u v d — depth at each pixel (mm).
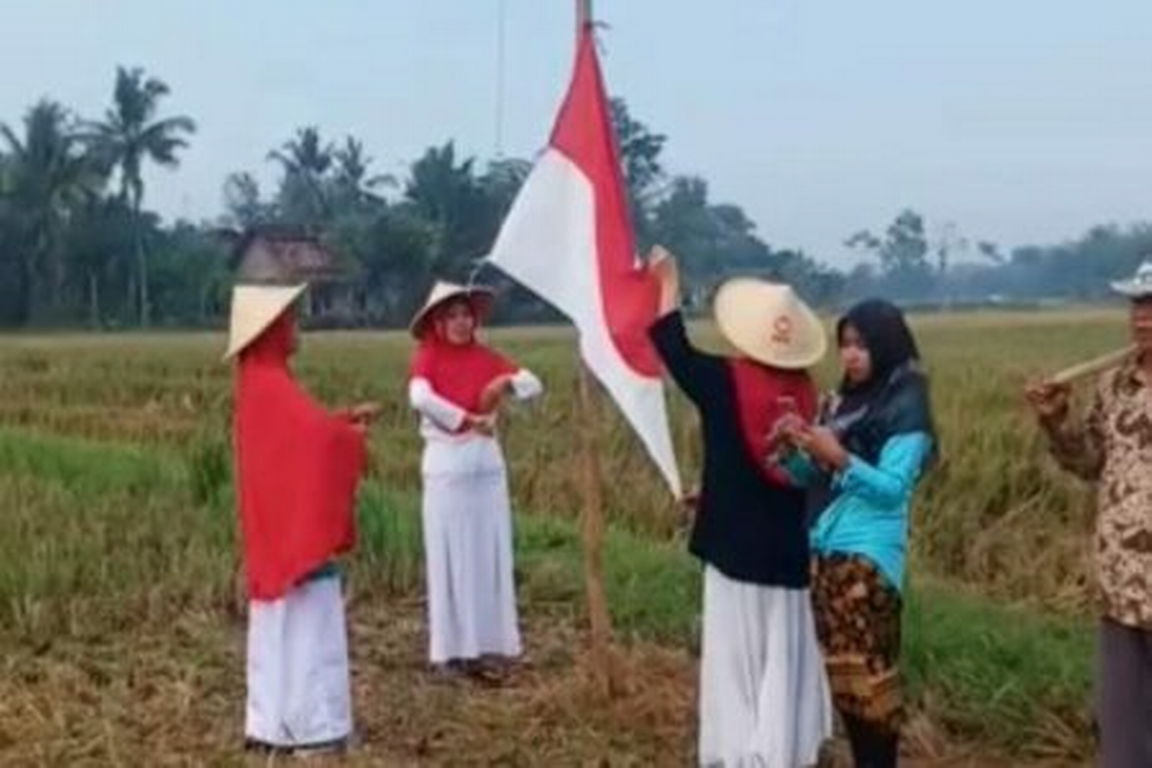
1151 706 5773
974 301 128500
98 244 82375
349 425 7438
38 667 8875
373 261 75500
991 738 7656
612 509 13969
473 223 76312
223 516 12375
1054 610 10742
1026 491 13453
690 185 90125
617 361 7453
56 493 13562
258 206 101375
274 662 7488
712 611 6809
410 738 7844
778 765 6715
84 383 34125
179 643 9461
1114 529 5742
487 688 8688
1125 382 5773
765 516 6715
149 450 18625
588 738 7672
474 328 8922
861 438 6402
